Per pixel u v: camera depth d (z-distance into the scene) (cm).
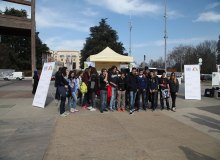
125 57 1889
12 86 3366
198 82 1866
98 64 2008
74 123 1046
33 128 964
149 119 1141
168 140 826
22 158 664
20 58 8819
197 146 769
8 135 873
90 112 1299
